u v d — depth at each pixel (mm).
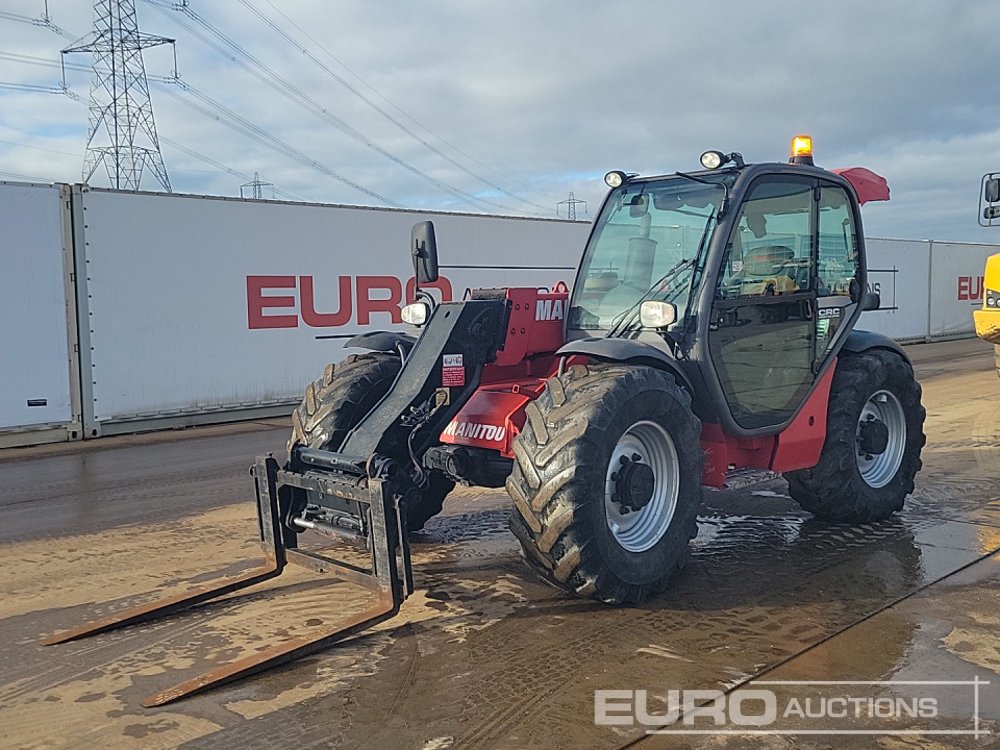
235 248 10227
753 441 4750
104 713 3047
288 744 2803
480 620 3834
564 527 3611
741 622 3768
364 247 11297
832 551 4770
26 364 8883
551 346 4781
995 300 7602
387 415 4160
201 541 5184
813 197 4824
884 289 19562
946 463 6953
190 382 9992
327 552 4879
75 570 4676
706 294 4223
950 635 3607
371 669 3352
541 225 13266
